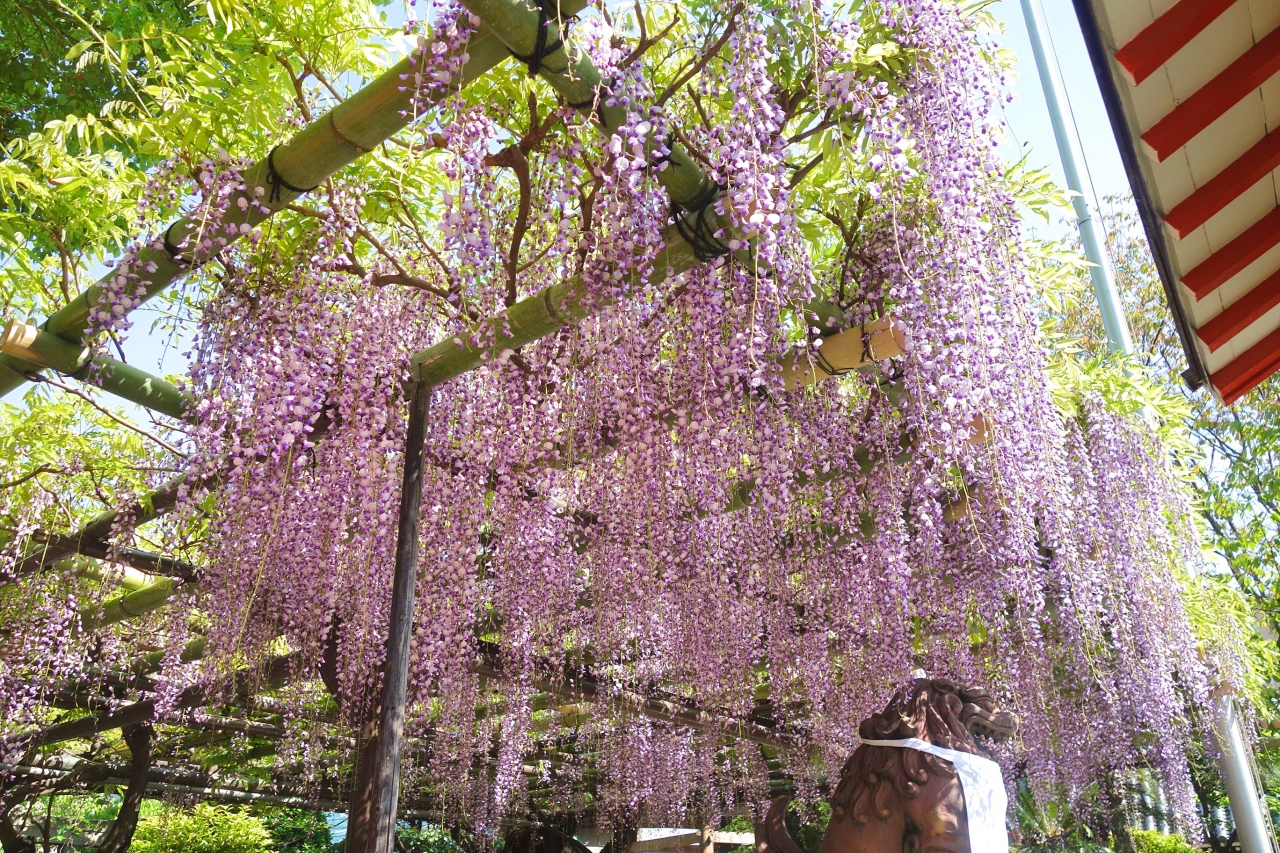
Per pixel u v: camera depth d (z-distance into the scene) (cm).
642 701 483
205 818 842
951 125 234
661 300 279
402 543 279
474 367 291
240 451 277
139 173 308
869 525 354
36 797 698
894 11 233
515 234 279
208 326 285
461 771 470
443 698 368
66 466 389
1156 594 414
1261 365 285
